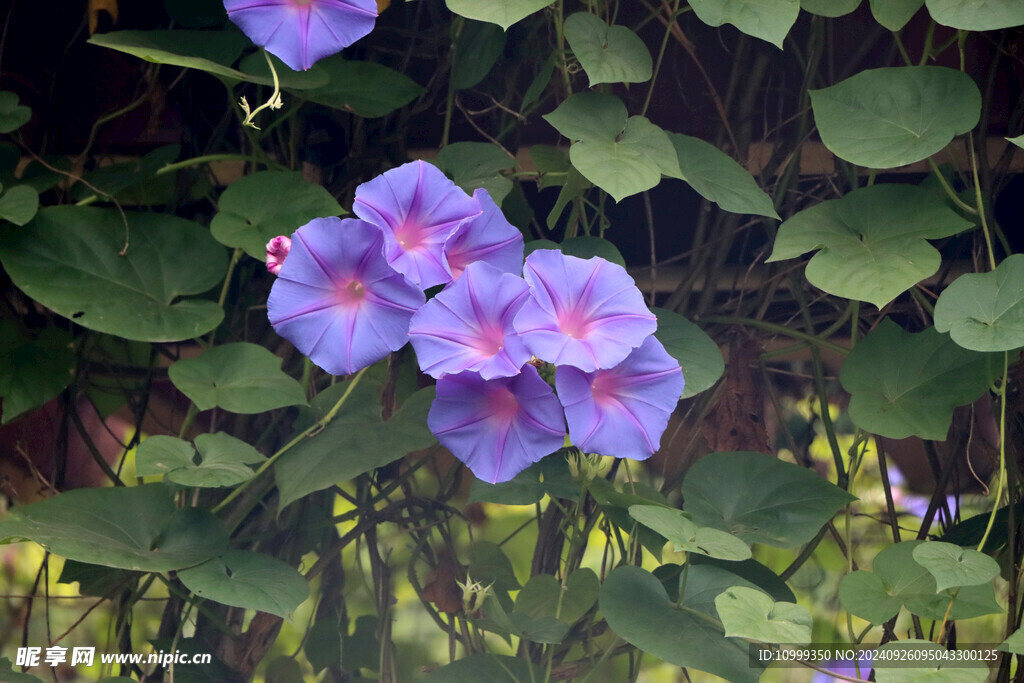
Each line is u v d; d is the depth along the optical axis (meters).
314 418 1.75
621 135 1.67
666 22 1.77
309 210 1.72
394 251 1.58
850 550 1.74
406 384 1.84
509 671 1.74
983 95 1.75
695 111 1.81
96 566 1.80
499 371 1.55
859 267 1.65
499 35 1.77
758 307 1.84
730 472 1.72
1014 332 1.60
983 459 1.84
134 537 1.69
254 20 1.60
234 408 1.70
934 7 1.64
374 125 1.83
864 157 1.66
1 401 1.85
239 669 1.83
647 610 1.67
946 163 1.79
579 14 1.67
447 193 1.59
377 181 1.59
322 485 1.69
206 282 1.74
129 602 1.82
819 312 1.85
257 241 1.71
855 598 1.65
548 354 1.55
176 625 1.85
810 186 1.85
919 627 1.76
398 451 1.70
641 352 1.58
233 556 1.70
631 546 1.75
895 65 1.79
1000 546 1.75
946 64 1.78
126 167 1.79
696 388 1.70
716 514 1.70
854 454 1.77
